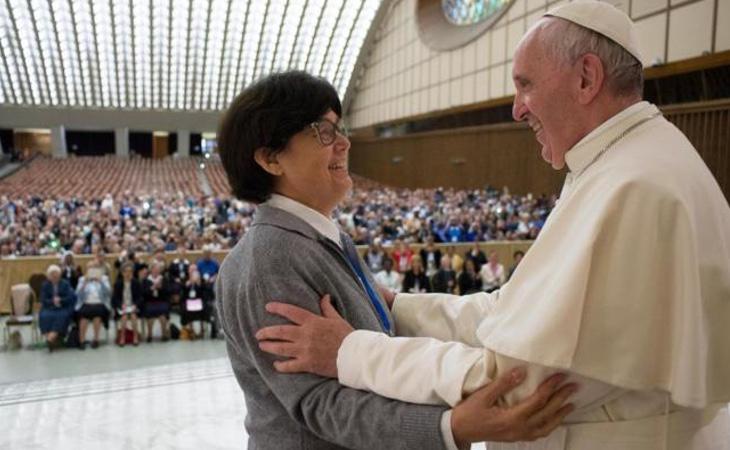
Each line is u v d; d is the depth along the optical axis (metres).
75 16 27.80
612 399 0.97
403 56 26.81
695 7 11.79
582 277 0.88
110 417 4.19
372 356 1.00
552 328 0.87
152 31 29.12
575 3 1.04
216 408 4.29
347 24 29.05
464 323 1.35
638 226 0.88
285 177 1.20
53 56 29.77
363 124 32.56
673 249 0.87
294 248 1.11
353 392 1.00
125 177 28.91
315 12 28.59
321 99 1.17
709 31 11.51
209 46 30.55
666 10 12.50
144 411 4.29
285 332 1.03
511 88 18.70
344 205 16.81
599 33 1.00
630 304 0.87
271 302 1.06
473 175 21.53
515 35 18.39
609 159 0.99
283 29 29.59
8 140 38.72
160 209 16.47
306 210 1.19
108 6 27.52
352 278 1.20
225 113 1.21
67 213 15.63
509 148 19.47
